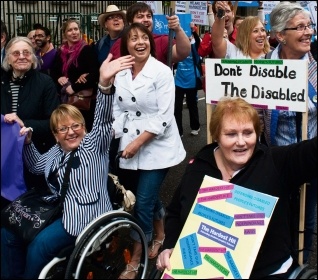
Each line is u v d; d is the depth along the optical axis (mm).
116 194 3098
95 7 10766
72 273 2629
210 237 2340
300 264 2439
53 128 3010
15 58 3279
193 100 6816
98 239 2703
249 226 2270
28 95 3365
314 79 2836
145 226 3338
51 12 10016
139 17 4121
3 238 2965
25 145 3098
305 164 2262
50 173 3047
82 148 2949
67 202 2869
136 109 3246
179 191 2592
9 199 2861
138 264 3238
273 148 2408
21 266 2990
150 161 3250
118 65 2766
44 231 2814
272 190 2328
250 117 2389
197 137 6945
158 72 3172
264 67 2646
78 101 4480
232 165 2445
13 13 9430
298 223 2494
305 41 2775
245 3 6191
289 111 2740
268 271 2301
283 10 2787
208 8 5594
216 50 3416
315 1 3707
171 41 3857
